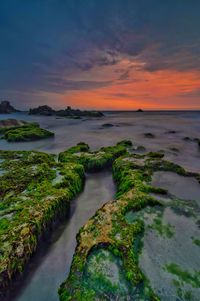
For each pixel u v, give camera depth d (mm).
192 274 4477
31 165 10852
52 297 4562
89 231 5676
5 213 6246
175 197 7875
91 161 12258
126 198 7305
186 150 18938
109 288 4133
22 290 4648
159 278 4363
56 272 5176
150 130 34719
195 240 5488
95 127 40312
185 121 54438
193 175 10000
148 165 11016
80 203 8555
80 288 4160
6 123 34531
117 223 5984
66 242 6219
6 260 4625
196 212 6816
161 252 5062
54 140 24953
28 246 5254
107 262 4707
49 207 6598
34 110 89750
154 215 6594
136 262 4742
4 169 10273
